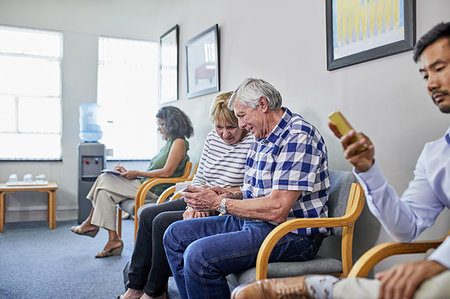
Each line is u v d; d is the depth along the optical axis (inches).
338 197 64.9
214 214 79.6
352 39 74.4
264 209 59.3
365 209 72.1
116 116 192.9
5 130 178.2
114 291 93.1
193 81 145.6
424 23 61.5
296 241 59.7
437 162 45.1
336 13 78.0
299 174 58.9
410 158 64.2
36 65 181.8
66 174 184.9
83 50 187.0
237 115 68.1
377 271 69.9
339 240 77.2
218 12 127.6
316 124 85.0
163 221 78.2
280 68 96.5
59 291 92.8
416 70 62.7
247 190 69.4
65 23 183.8
